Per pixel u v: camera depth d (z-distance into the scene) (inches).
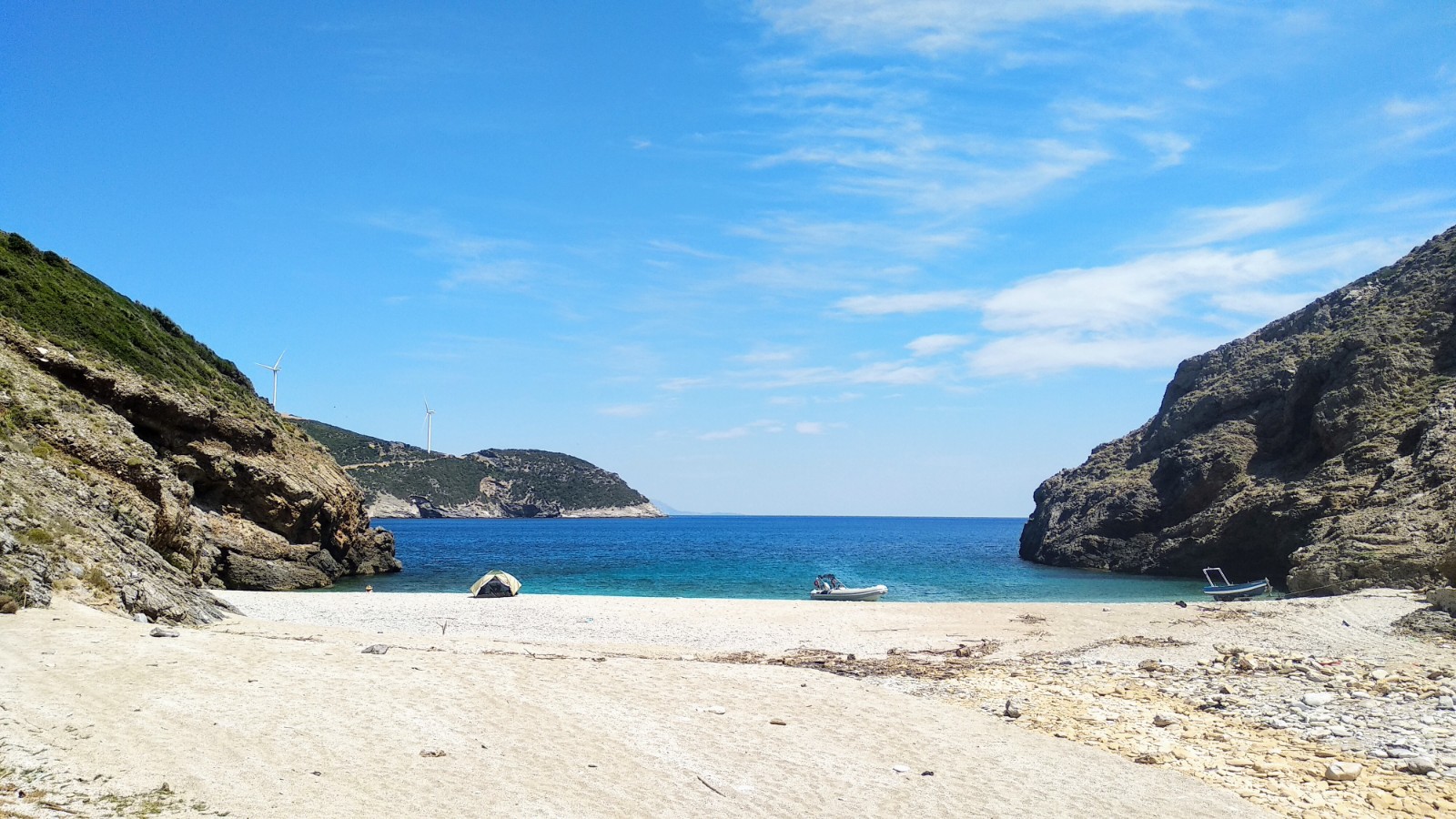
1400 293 2714.1
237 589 1978.3
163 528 1477.6
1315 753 560.7
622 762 481.7
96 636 647.8
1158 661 915.4
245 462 2134.6
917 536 7396.7
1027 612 1417.3
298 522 2287.2
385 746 468.8
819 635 1195.3
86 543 863.7
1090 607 1472.7
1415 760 531.5
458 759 459.8
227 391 2402.8
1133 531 2979.8
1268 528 2359.7
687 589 2311.8
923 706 669.9
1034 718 653.3
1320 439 2444.6
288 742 457.7
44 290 1910.7
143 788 367.6
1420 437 2097.7
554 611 1449.3
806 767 495.5
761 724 585.9
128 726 446.3
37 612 694.5
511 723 539.5
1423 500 1840.6
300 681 589.3
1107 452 3784.5
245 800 372.5
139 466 1489.9
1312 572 1771.7
